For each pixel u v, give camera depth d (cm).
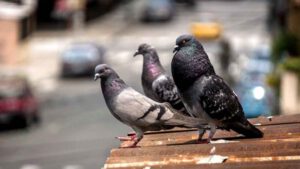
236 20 7288
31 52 5722
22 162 2962
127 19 7250
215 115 813
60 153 3066
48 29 6625
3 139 3372
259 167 739
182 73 816
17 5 5578
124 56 5775
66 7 6712
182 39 816
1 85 3516
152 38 6594
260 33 6600
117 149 817
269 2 6762
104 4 7425
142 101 840
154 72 946
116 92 843
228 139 839
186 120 833
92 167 2819
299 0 3462
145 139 874
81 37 6538
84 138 3319
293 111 2842
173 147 806
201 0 8031
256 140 822
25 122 3519
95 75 845
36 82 4891
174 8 7438
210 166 754
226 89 816
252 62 4228
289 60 2934
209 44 4712
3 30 5403
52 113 3934
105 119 3709
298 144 786
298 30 3484
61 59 5059
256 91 2956
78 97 4384
